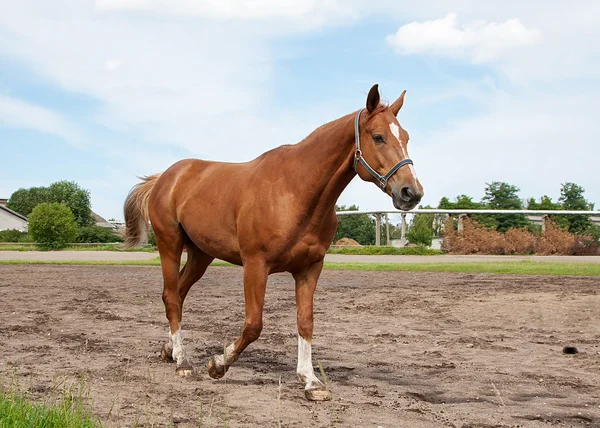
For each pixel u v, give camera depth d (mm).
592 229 40219
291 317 10031
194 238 6039
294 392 5168
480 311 10641
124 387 5203
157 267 22906
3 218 78688
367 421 4355
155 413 4375
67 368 5898
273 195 5027
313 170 4926
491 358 6781
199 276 6684
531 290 14000
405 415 4523
